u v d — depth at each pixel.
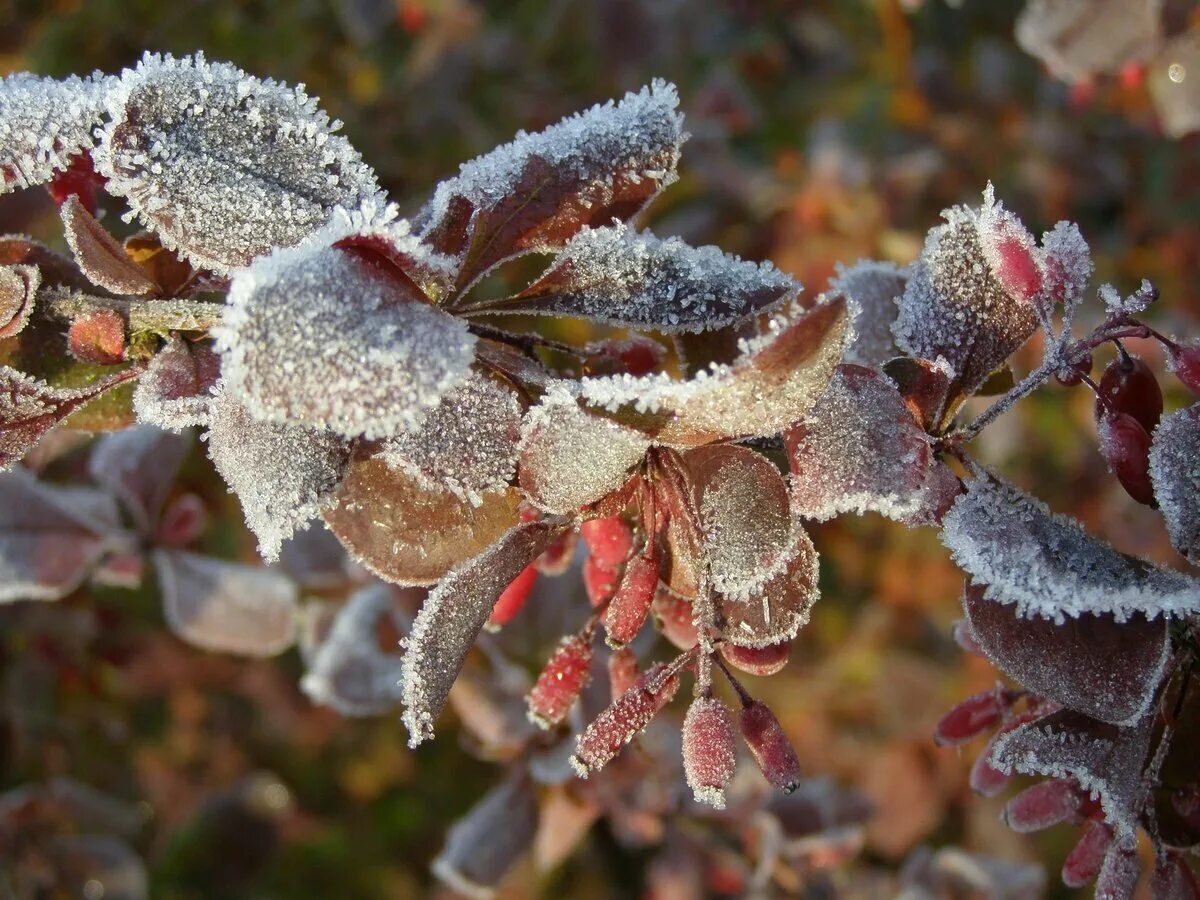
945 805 0.50
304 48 0.51
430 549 0.21
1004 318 0.23
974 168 0.51
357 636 0.31
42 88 0.22
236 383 0.19
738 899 0.35
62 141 0.22
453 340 0.19
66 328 0.23
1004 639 0.21
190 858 0.49
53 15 0.50
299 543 0.33
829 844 0.34
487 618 0.21
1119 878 0.21
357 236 0.20
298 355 0.19
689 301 0.22
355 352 0.19
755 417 0.20
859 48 0.55
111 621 0.44
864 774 0.50
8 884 0.39
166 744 0.49
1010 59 0.52
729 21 0.55
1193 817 0.22
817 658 0.51
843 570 0.51
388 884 0.50
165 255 0.23
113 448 0.33
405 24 0.51
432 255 0.20
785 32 0.56
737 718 0.22
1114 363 0.23
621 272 0.22
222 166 0.21
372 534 0.21
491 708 0.30
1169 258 0.50
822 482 0.21
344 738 0.52
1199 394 0.22
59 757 0.44
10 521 0.31
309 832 0.51
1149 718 0.21
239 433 0.20
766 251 0.49
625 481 0.21
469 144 0.50
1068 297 0.22
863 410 0.21
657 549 0.22
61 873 0.40
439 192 0.22
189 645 0.48
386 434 0.19
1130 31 0.36
